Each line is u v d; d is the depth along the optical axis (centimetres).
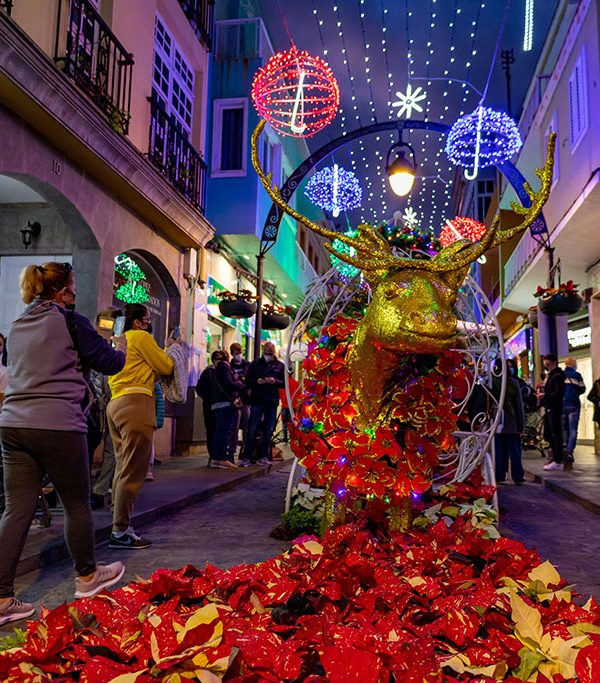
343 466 284
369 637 155
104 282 811
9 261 810
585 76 975
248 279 1567
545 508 623
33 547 392
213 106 1330
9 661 148
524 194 1005
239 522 528
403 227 394
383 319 234
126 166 788
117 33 847
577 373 1005
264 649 148
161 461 991
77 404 296
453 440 300
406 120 965
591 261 1227
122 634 160
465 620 169
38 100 600
